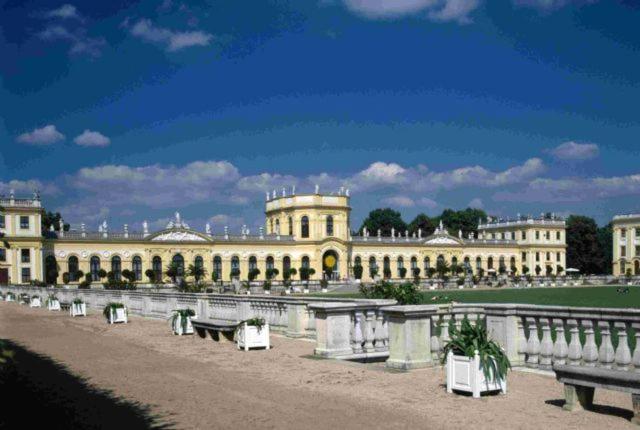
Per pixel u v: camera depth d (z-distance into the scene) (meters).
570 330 12.84
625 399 10.52
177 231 97.19
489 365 10.84
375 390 11.43
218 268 99.81
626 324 11.82
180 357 16.58
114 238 93.00
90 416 9.93
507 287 96.00
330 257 105.44
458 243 122.44
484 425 8.93
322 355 15.94
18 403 11.02
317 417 9.52
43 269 87.75
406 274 116.19
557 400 10.51
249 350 17.66
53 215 119.81
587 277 112.38
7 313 37.81
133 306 36.00
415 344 13.72
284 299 21.53
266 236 103.75
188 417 9.70
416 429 8.77
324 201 105.50
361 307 16.44
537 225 134.88
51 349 18.70
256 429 8.92
